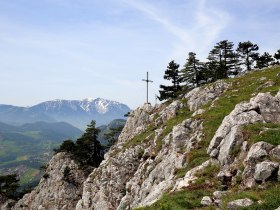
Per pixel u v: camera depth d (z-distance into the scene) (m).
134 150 68.75
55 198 100.38
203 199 29.38
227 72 95.00
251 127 34.16
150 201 39.97
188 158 42.19
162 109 83.88
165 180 43.88
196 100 66.56
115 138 119.56
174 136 49.84
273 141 30.39
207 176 34.53
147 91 93.06
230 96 58.28
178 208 29.30
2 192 125.50
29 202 107.69
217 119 47.03
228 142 35.31
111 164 70.50
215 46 96.69
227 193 29.16
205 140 43.91
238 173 30.69
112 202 65.19
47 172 109.38
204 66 94.12
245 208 24.95
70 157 109.12
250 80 65.44
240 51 95.50
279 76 59.69
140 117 88.12
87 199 73.75
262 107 37.16
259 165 28.12
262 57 94.62
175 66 93.25
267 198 25.33
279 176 27.22
